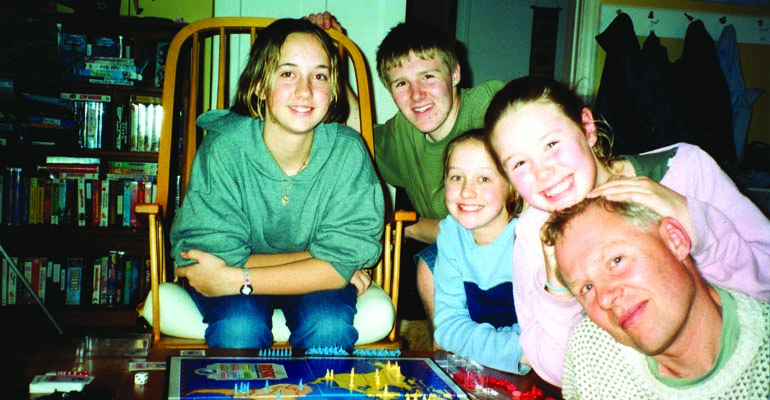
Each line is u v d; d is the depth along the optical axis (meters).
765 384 0.90
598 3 3.27
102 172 2.96
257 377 1.08
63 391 1.04
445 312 1.50
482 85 1.98
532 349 1.22
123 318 2.82
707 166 1.31
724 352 0.90
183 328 1.48
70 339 1.41
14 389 1.07
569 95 1.19
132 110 2.92
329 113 1.61
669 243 0.89
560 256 0.93
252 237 1.60
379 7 2.64
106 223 2.91
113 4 2.86
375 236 1.59
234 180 1.52
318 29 1.52
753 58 3.52
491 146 1.23
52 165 2.87
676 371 0.93
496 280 1.53
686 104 3.23
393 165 2.17
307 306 1.47
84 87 2.81
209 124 1.63
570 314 1.14
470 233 1.56
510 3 4.70
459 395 1.04
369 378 1.11
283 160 1.56
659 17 3.37
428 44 1.79
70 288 2.87
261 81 1.47
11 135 2.76
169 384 1.03
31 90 2.83
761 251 1.16
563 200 1.13
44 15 2.75
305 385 1.05
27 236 2.81
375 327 1.54
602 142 1.29
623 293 0.86
